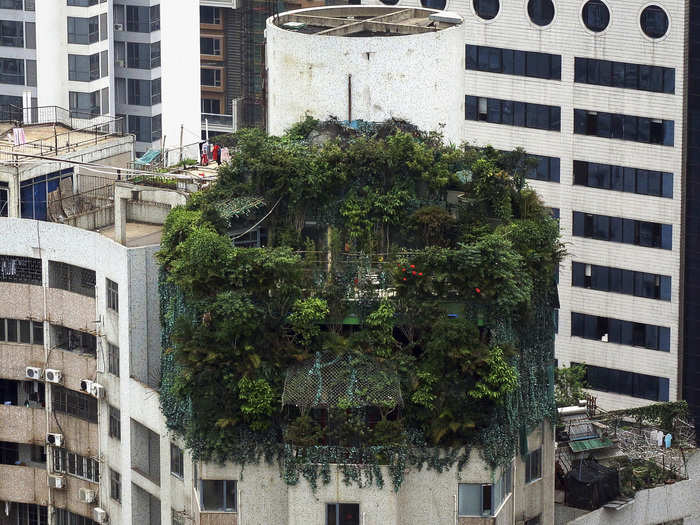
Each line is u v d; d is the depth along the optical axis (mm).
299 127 133750
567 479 143375
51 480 145500
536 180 190625
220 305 119812
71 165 153000
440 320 120062
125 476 137625
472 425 118438
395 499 118750
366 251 126688
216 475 121625
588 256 189000
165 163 152375
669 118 183000
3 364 145125
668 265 185000
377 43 133750
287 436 118750
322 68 134500
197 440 121125
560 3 185875
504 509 122875
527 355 125125
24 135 157750
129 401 135250
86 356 141125
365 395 117938
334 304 121812
